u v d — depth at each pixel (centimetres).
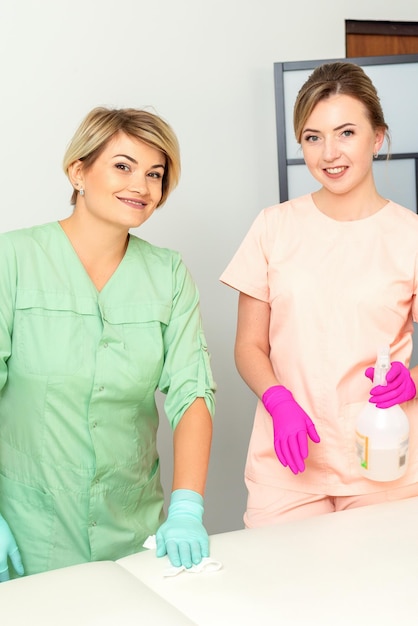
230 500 266
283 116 237
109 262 145
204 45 245
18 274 137
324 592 97
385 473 135
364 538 113
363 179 151
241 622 90
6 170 223
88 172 136
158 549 111
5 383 139
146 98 238
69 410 137
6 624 87
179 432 139
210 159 249
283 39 255
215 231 253
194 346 147
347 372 148
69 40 226
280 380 156
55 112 227
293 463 138
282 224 158
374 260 150
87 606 91
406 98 238
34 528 139
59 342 136
